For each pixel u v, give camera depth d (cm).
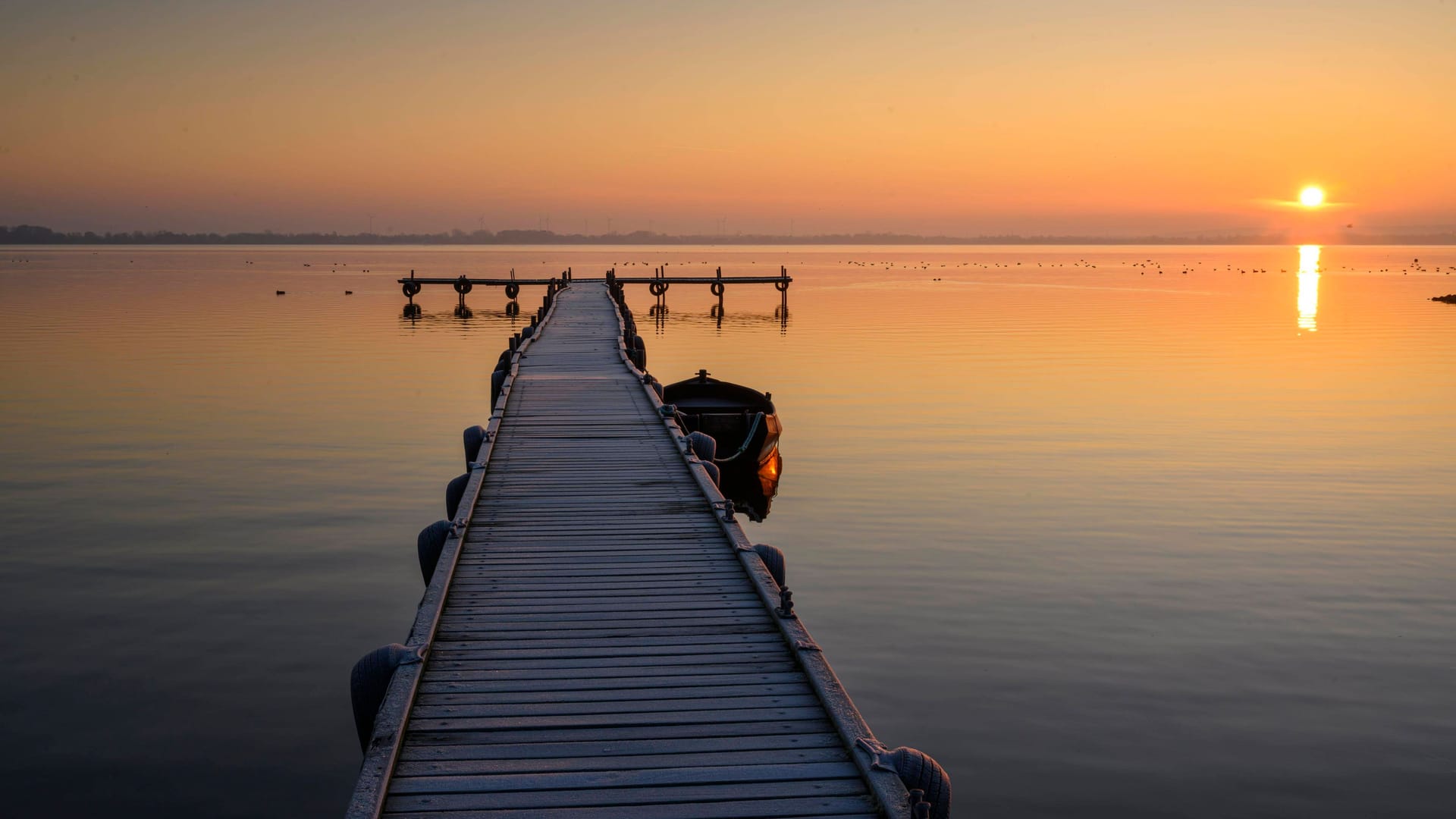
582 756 500
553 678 589
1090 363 3112
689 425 1725
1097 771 770
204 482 1617
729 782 478
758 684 585
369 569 1216
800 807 459
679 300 6775
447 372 2928
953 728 832
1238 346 3609
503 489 1028
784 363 3153
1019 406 2328
